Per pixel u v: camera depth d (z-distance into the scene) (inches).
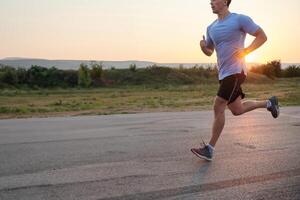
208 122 408.8
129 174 203.0
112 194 172.2
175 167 217.6
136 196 170.1
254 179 195.9
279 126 373.4
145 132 340.8
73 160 233.5
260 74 2534.5
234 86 223.6
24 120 430.0
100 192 174.7
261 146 276.5
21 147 273.3
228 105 233.1
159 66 2149.4
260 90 1371.8
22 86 1642.5
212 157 239.1
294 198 170.1
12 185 183.6
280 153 254.8
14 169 212.2
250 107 237.3
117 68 2078.0
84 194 171.8
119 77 1904.5
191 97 1028.5
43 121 421.1
